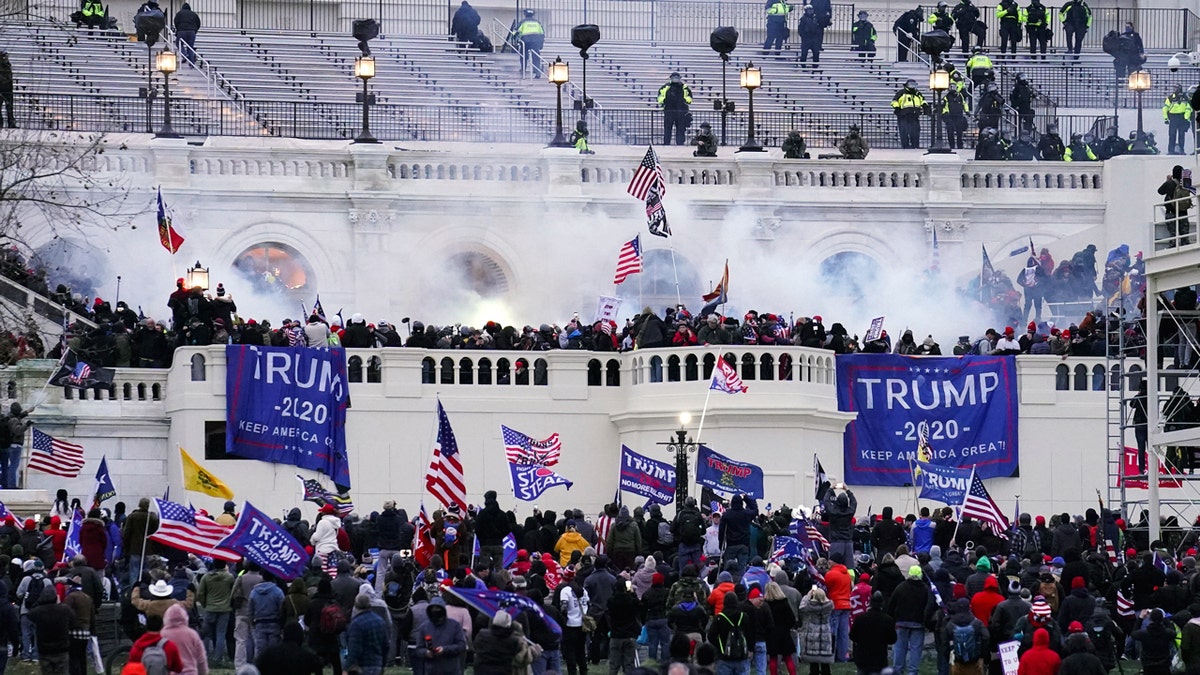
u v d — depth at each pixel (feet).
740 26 447.01
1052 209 356.59
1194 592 203.31
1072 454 296.10
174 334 287.69
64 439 279.49
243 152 335.47
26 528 222.28
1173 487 283.79
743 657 176.24
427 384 286.87
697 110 385.70
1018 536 240.53
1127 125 413.80
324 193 336.70
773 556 214.07
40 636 174.40
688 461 283.18
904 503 292.61
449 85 388.57
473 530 219.61
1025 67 428.56
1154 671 179.42
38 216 324.60
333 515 230.27
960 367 294.87
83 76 371.56
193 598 186.50
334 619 174.09
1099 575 213.66
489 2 446.19
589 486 290.15
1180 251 248.11
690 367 286.66
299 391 281.13
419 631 167.53
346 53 396.57
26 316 287.28
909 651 187.83
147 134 344.08
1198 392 284.00
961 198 354.13
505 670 161.79
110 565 212.02
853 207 351.05
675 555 230.27
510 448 246.27
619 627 185.16
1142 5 472.85
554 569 204.33
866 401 292.61
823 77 410.11
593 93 393.91
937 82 355.15
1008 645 169.68
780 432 284.61
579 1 443.32
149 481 282.97
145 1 432.66
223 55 390.21
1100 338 298.76
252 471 278.87
